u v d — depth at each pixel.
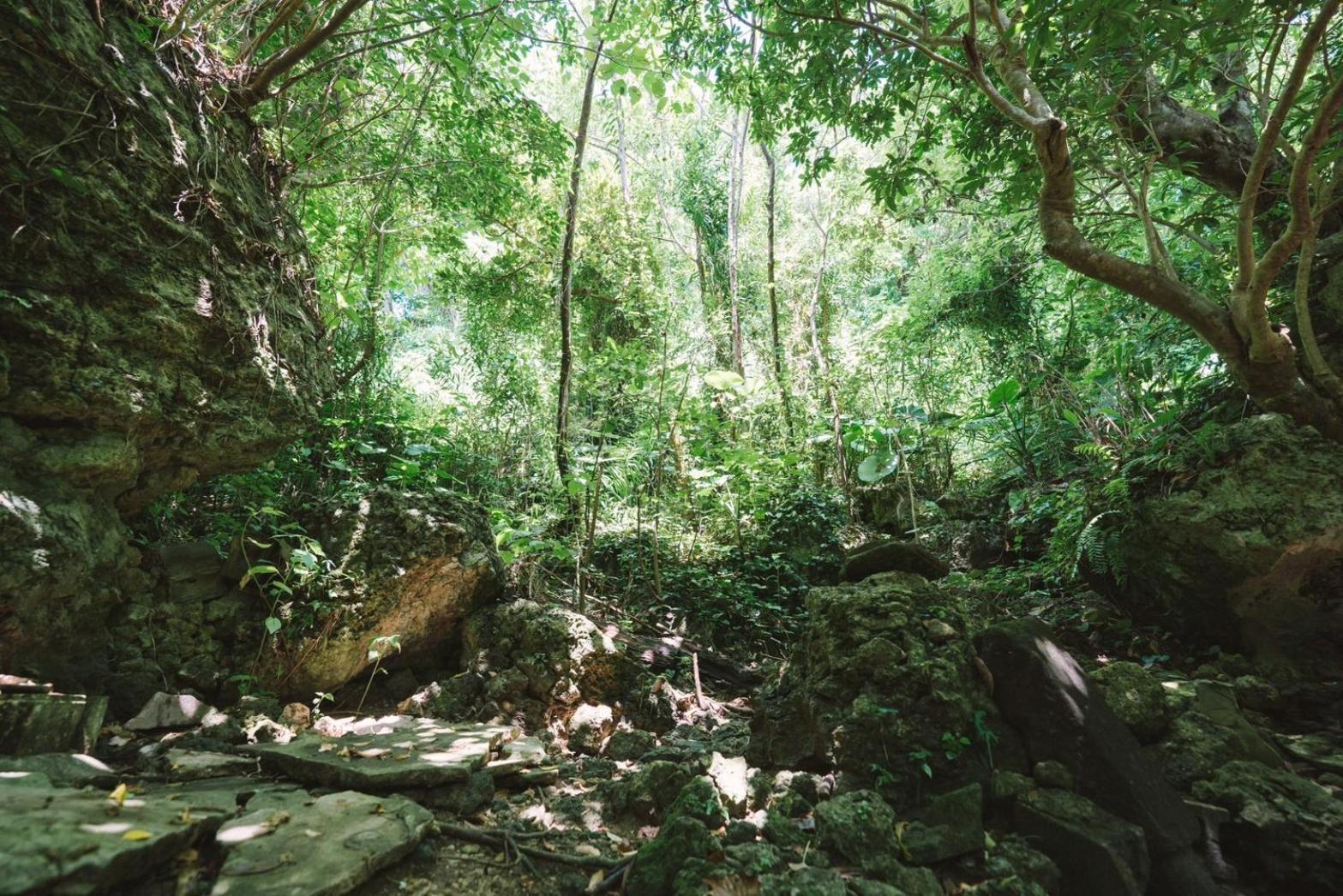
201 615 3.59
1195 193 5.74
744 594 6.81
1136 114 4.44
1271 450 3.86
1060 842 2.47
